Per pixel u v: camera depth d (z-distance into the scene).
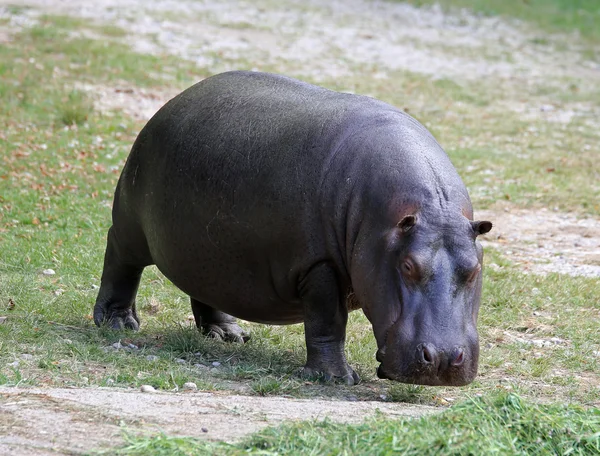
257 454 18.05
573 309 37.28
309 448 18.39
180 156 28.34
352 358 29.75
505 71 90.50
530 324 35.12
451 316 22.83
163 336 31.12
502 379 28.70
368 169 25.20
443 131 69.31
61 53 76.38
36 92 66.31
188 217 27.95
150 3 98.12
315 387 25.98
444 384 22.66
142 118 65.38
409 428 19.33
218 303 28.53
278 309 27.84
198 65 79.12
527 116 76.50
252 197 26.48
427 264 23.11
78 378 25.12
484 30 104.12
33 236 42.81
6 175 51.16
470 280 23.44
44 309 32.66
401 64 88.75
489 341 33.19
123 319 32.41
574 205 54.94
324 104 27.33
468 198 25.28
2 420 19.58
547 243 48.19
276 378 26.59
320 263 25.97
